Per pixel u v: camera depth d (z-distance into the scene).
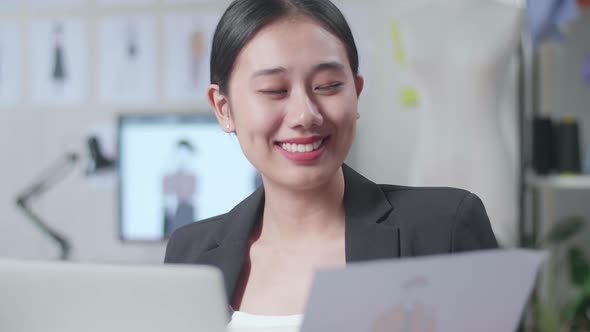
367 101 2.79
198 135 2.60
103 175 3.00
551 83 2.71
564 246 2.72
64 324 0.65
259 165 0.91
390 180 2.79
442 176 2.26
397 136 2.78
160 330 0.63
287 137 0.87
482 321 0.67
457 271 0.61
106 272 0.63
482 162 2.23
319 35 0.86
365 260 0.91
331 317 0.62
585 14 2.67
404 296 0.62
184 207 2.61
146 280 0.62
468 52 2.22
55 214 3.03
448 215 0.93
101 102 2.99
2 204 3.08
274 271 0.96
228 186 2.59
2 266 0.65
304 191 0.93
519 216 2.41
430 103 2.29
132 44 2.96
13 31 3.05
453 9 2.22
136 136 2.63
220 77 0.93
